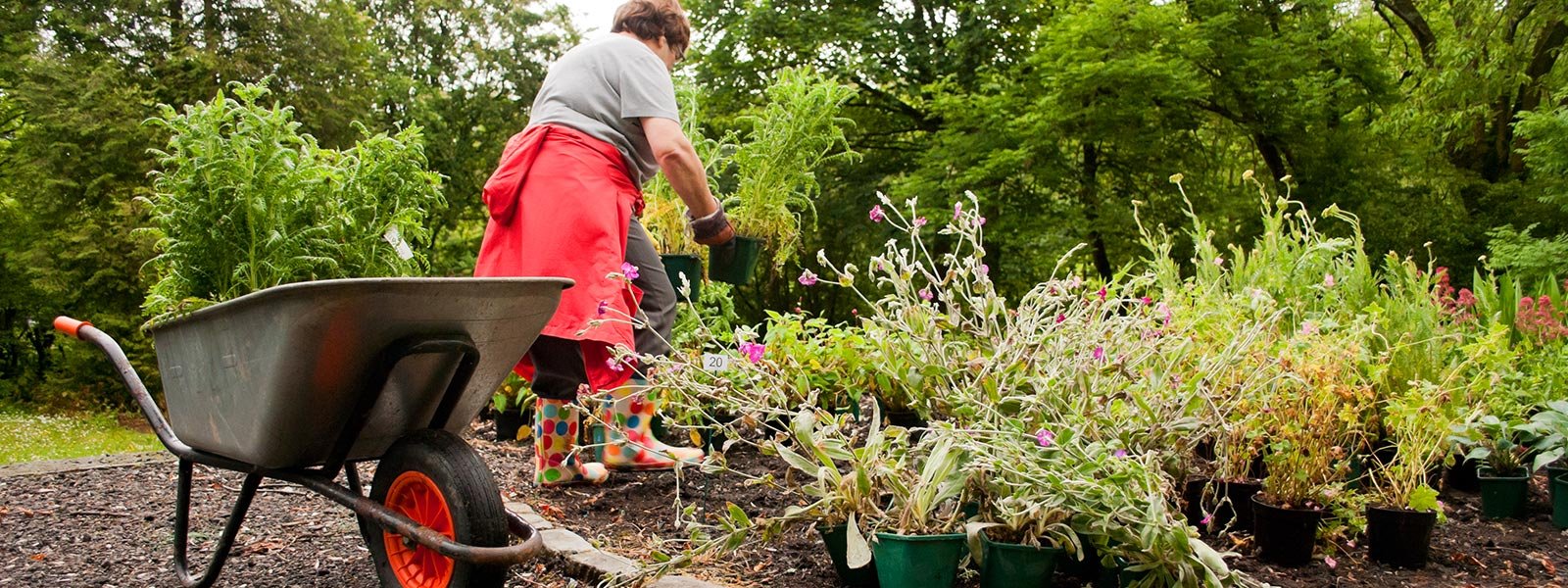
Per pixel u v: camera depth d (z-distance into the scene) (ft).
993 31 54.24
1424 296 12.81
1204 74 48.93
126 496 11.14
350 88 64.59
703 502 10.08
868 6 59.31
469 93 76.33
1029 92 51.57
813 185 15.15
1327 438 8.73
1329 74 47.42
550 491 10.39
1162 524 6.48
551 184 9.57
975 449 6.96
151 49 60.03
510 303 6.61
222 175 8.30
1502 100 48.75
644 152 10.14
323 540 9.39
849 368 11.87
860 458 7.39
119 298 53.67
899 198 54.13
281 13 61.67
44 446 30.45
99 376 53.72
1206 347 10.11
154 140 55.36
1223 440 8.95
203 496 11.16
